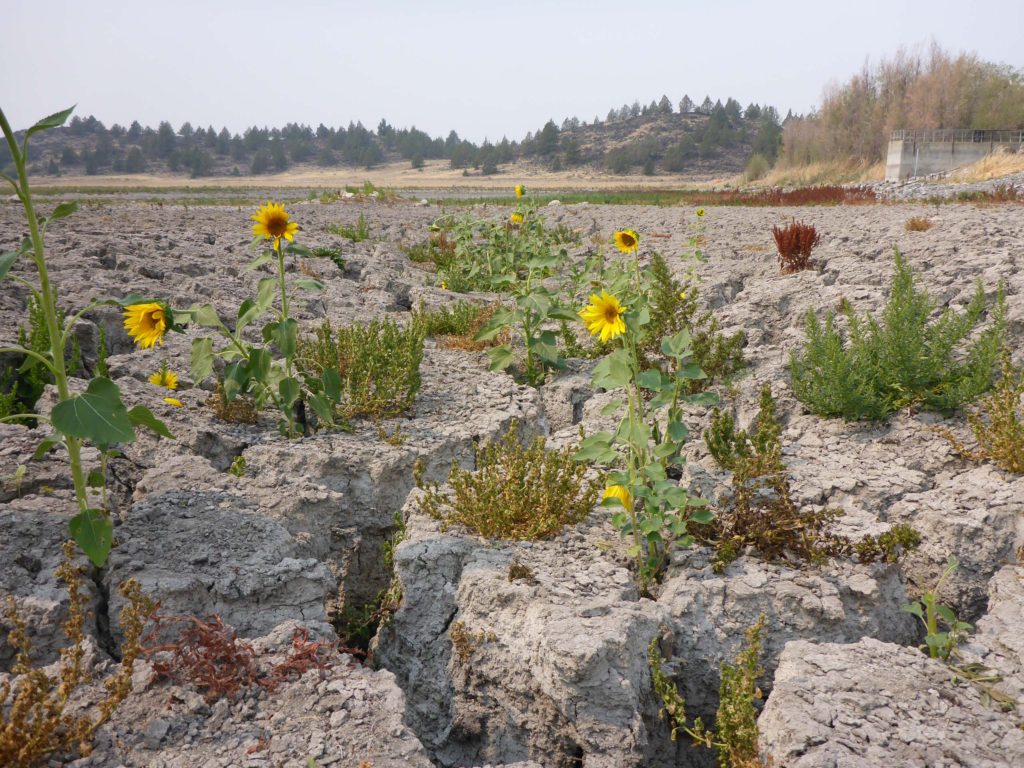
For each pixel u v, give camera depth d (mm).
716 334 7660
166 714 2826
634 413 3969
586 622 3303
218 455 5109
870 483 4762
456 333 8570
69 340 6930
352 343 6328
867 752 2588
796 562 3961
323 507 4559
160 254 11219
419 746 2740
